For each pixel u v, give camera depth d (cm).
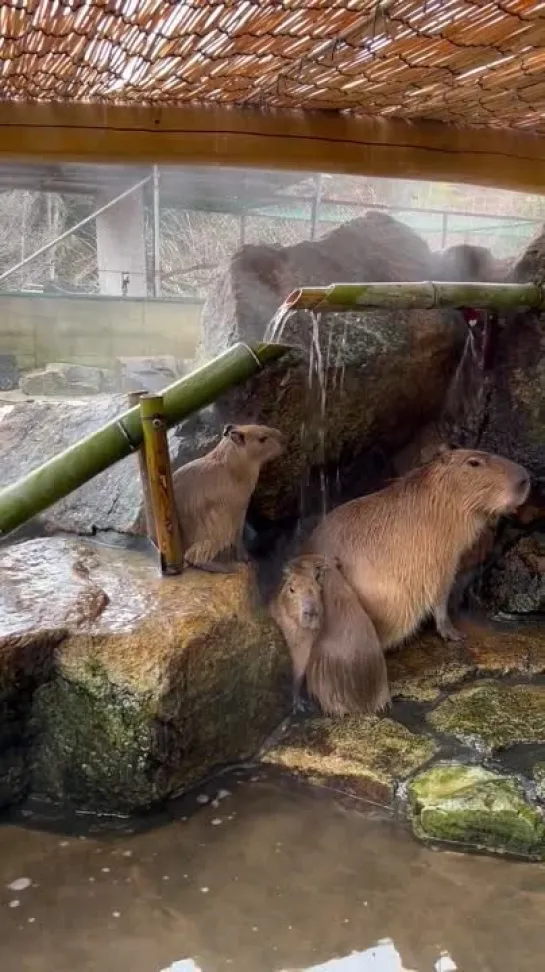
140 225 416
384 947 213
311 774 291
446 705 327
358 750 297
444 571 362
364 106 282
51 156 267
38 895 232
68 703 273
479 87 258
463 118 299
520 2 189
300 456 378
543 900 232
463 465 350
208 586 311
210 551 329
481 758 292
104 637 273
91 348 422
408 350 396
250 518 385
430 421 430
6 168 312
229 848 254
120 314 421
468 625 396
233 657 291
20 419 411
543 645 375
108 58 229
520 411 421
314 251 411
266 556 384
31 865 246
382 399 397
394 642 363
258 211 451
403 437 427
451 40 216
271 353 332
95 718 270
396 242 435
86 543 363
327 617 324
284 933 218
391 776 282
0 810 274
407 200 465
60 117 264
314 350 367
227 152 283
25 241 439
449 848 255
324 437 385
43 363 420
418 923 222
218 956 210
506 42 218
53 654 273
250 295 379
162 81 249
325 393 376
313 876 241
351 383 382
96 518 370
